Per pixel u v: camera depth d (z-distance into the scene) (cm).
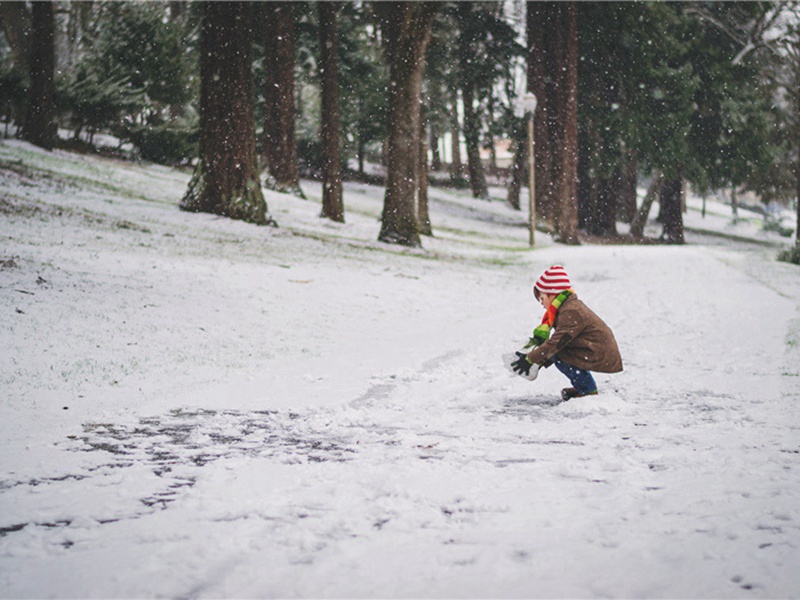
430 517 334
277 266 1858
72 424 593
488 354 1045
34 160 3155
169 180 3619
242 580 263
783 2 4591
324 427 591
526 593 248
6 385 696
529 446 503
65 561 287
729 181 5547
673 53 4897
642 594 245
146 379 782
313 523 326
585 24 4862
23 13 4597
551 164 4731
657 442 506
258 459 468
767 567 261
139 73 4097
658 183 5738
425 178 3731
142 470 442
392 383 823
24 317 972
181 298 1295
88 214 2228
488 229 4788
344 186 5428
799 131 5128
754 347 1073
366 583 259
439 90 5109
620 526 316
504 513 341
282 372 885
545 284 675
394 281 1911
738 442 496
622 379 830
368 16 5159
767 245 5938
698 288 2055
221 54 2592
